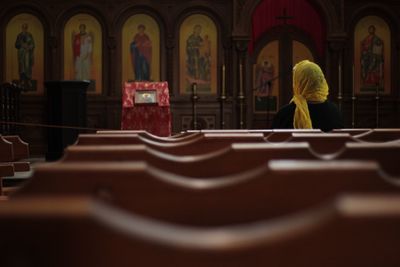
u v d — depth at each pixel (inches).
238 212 50.5
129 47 597.6
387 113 620.1
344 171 49.4
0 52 585.6
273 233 28.7
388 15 616.4
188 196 50.5
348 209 27.8
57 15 588.4
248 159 74.8
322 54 618.2
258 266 29.1
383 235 28.8
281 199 50.3
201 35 602.2
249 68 617.6
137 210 50.7
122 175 50.6
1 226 27.7
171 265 28.8
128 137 110.0
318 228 28.4
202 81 603.2
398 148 74.4
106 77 596.1
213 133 128.0
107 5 593.0
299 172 49.6
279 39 623.5
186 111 601.3
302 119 263.4
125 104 455.5
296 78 267.1
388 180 49.3
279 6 617.9
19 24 588.1
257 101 621.9
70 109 477.7
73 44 592.7
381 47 617.3
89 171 51.4
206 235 28.7
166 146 111.3
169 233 28.8
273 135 130.8
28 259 28.4
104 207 29.2
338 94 591.2
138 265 28.9
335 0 604.7
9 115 472.1
